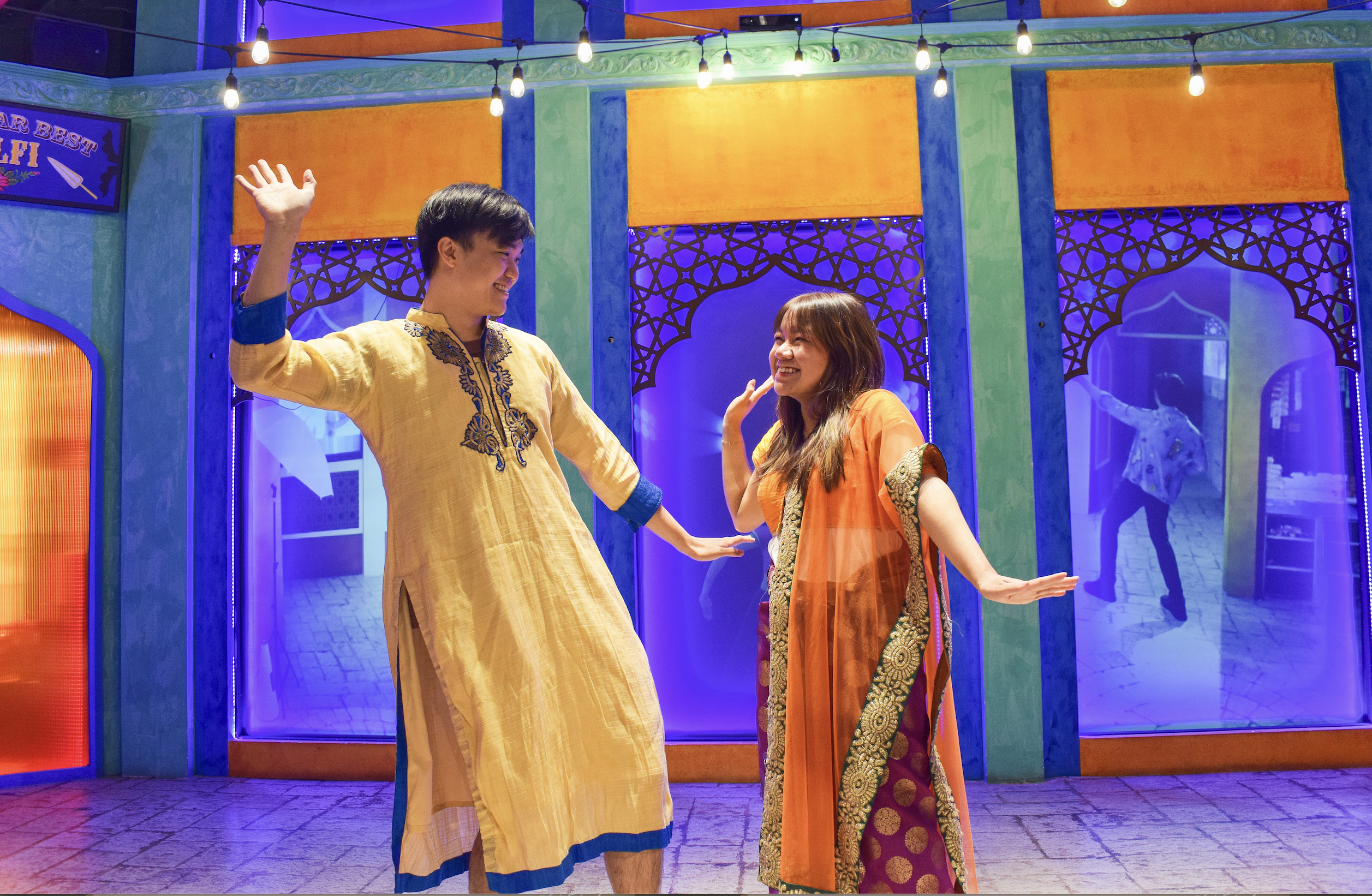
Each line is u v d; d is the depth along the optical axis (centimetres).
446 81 404
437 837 142
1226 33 389
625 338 396
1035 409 387
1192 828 293
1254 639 387
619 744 146
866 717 150
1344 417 391
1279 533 389
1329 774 363
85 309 402
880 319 392
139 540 396
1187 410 394
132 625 393
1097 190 390
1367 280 385
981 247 384
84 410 398
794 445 174
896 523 158
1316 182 388
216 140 413
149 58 415
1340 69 393
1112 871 250
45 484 391
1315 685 385
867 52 394
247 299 130
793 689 154
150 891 244
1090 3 400
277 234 129
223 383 405
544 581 145
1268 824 296
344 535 405
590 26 409
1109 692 385
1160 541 390
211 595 398
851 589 155
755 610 393
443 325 150
